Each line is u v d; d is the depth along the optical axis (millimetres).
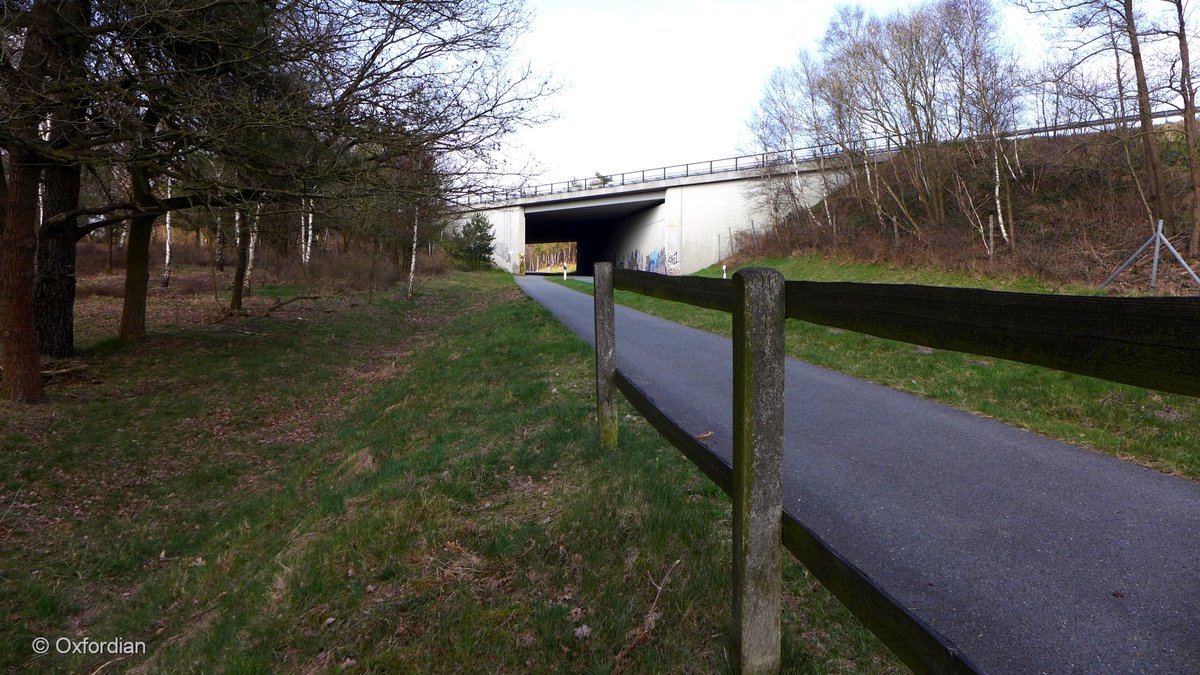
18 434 8680
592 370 8617
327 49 10148
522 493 4730
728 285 2760
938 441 5449
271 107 9898
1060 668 2443
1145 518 3799
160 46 9891
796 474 4641
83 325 16047
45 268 12141
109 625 5117
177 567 6070
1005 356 1561
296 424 10578
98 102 8977
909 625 1769
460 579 3672
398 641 3305
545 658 2988
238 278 18891
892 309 1942
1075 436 5555
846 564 2059
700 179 43438
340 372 13695
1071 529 3658
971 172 24812
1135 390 7023
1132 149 19969
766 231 36781
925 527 3721
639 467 4609
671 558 3469
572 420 6113
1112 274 15125
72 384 11078
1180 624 2684
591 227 65688
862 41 26688
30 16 9289
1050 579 3102
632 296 21719
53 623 5395
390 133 10859
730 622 2934
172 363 12883
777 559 2502
